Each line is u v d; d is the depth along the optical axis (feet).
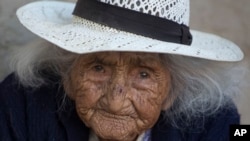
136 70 5.70
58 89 6.42
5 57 8.24
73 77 5.91
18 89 6.51
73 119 6.35
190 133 6.44
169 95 6.22
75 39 5.54
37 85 6.47
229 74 6.46
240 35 11.04
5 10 8.23
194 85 6.29
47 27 5.96
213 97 6.35
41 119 6.32
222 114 6.53
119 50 5.25
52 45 6.33
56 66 6.45
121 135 5.75
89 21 5.70
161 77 5.82
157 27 5.66
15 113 6.36
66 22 6.59
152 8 5.62
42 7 6.61
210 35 6.86
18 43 8.27
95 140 6.43
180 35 5.83
